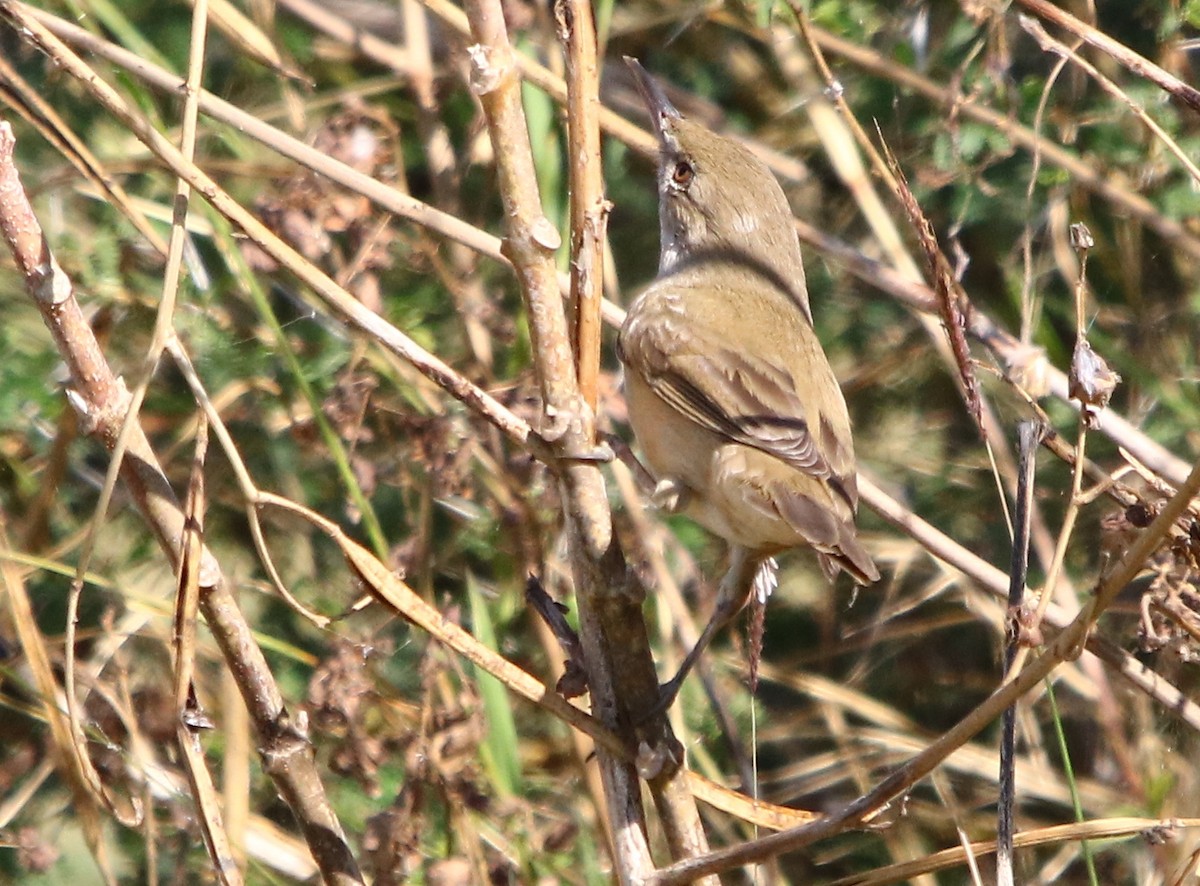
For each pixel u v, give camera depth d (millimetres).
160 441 10641
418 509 10602
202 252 10977
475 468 10055
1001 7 10039
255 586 10086
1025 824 10859
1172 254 11492
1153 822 6473
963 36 11102
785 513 7996
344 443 9703
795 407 8555
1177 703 8828
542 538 9664
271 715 6598
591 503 6383
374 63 11797
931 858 6410
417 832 8672
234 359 10195
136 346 10359
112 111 6602
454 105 11312
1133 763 10367
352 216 9625
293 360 7945
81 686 9008
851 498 8711
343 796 9633
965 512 11391
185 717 6133
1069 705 11211
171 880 9359
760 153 11695
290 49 11211
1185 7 10812
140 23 10969
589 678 6520
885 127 11406
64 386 8883
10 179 6246
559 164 9508
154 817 9227
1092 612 5270
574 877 9266
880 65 10695
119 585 9344
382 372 9766
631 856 6277
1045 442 8383
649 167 12156
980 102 10945
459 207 10273
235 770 8836
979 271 11492
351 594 10266
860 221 11734
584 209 6418
